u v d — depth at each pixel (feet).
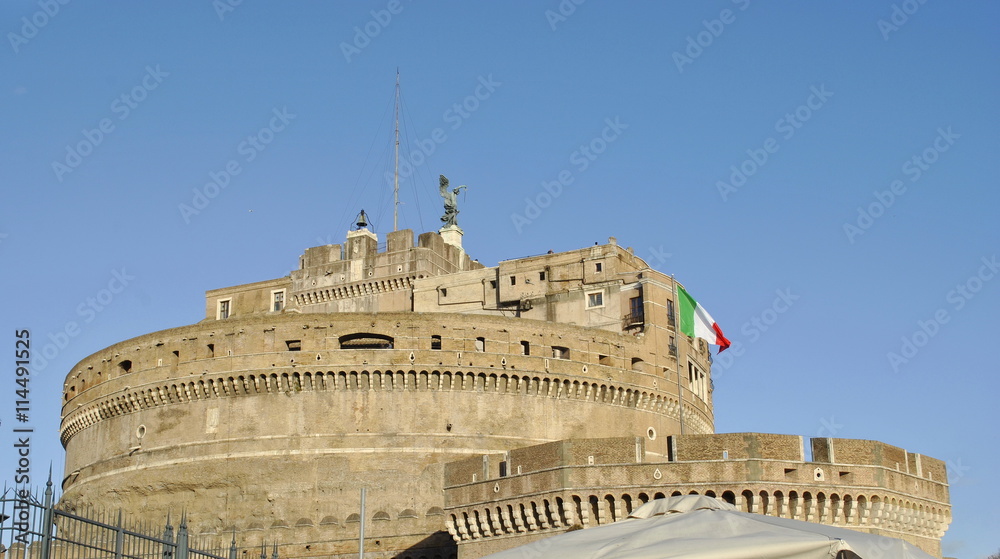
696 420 409.69
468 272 426.10
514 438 361.10
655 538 143.64
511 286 415.64
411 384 359.25
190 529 355.56
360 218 460.14
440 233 475.72
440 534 335.47
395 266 438.81
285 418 359.46
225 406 365.40
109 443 384.88
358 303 441.68
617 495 243.40
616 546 142.82
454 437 356.38
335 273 447.83
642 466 244.22
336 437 355.56
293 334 364.38
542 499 249.14
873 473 249.96
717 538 139.03
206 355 370.32
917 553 143.02
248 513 351.87
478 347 366.43
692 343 416.67
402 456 352.69
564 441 249.55
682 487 241.35
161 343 377.91
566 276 408.46
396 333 362.94
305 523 346.54
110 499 374.02
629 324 395.14
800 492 242.17
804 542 134.72
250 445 358.43
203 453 362.33
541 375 366.84
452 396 361.10
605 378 376.48
